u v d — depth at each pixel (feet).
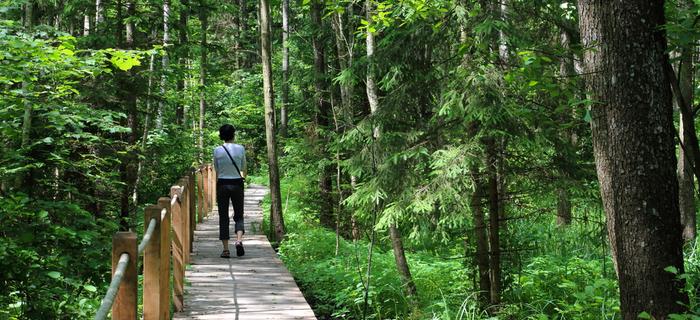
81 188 30.94
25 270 18.21
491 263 24.56
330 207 54.49
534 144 22.45
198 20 76.07
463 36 23.94
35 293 18.75
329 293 30.07
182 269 24.36
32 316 18.54
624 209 15.35
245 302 23.93
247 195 79.25
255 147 112.78
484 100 21.86
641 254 15.24
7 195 19.66
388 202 25.08
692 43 16.34
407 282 27.55
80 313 19.76
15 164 21.72
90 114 26.43
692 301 17.89
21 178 23.54
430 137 25.17
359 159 26.71
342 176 52.49
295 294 25.40
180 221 23.15
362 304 27.12
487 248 25.25
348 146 27.86
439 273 31.91
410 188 24.11
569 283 24.12
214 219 52.19
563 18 23.98
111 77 38.93
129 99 40.60
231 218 51.29
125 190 40.11
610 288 22.91
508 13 23.25
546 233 32.22
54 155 23.40
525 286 26.50
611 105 15.33
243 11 101.60
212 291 25.71
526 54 17.07
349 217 49.70
